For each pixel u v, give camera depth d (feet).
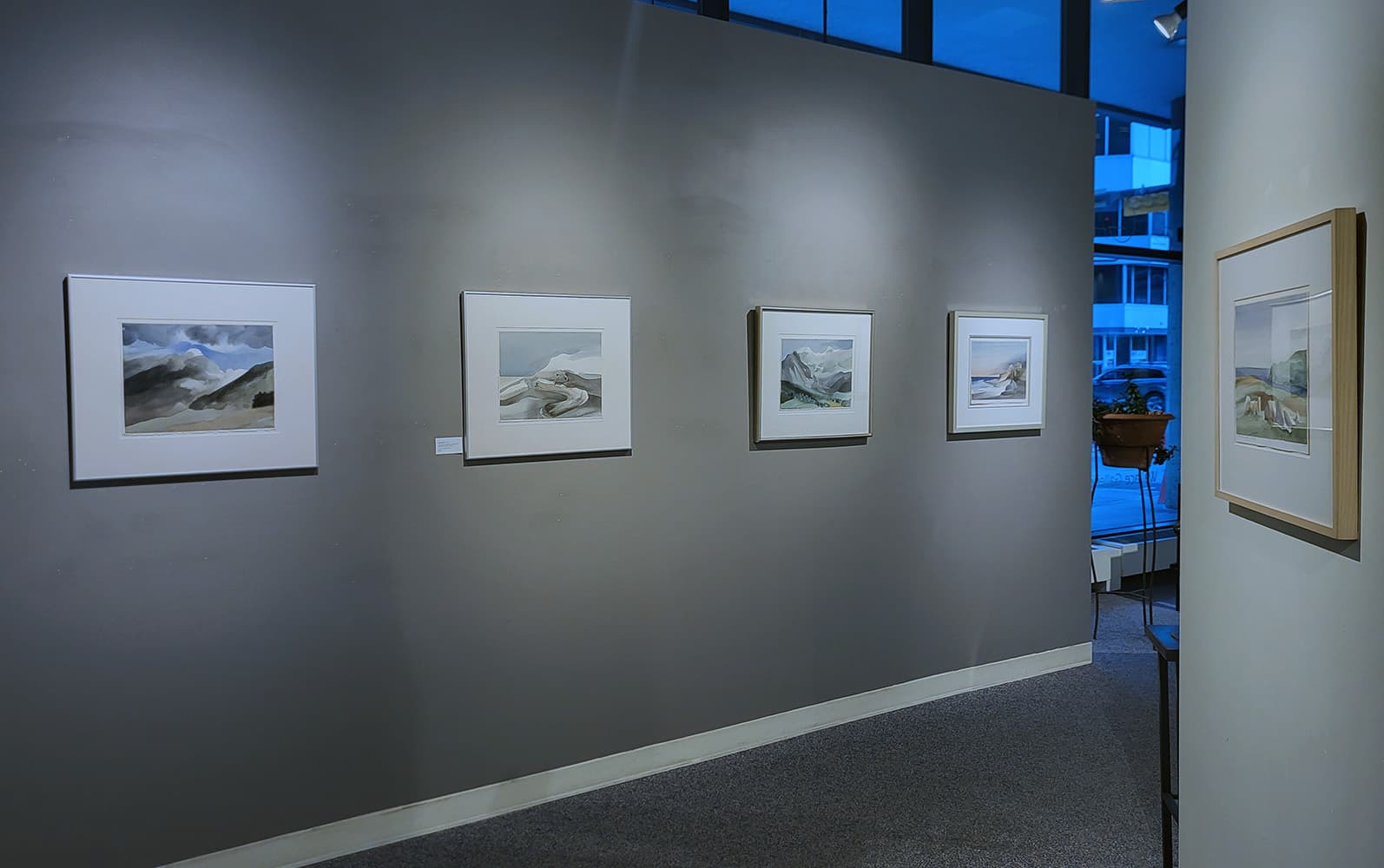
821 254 13.25
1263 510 6.28
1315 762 5.72
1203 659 7.68
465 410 10.61
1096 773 11.96
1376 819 5.00
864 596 13.94
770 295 12.82
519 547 11.07
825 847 10.18
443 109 10.38
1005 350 15.07
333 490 9.95
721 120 12.32
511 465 10.98
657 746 12.18
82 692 8.84
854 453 13.74
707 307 12.30
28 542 8.55
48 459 8.60
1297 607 5.94
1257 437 6.42
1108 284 20.44
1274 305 6.12
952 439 14.75
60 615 8.71
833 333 13.24
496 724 11.02
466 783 10.87
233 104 9.27
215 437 9.29
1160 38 19.25
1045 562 15.99
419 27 10.21
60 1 8.46
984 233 14.89
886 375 13.97
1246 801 6.79
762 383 12.67
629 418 11.66
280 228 9.54
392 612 10.33
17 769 8.61
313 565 9.87
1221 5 7.20
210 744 9.43
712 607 12.55
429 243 10.36
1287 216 6.09
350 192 9.90
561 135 11.13
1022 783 11.73
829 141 13.28
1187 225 7.99
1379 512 4.93
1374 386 4.99
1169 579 23.13
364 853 10.18
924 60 14.70
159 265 8.96
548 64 11.02
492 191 10.71
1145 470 18.42
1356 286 5.16
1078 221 15.98
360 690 10.19
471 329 10.57
